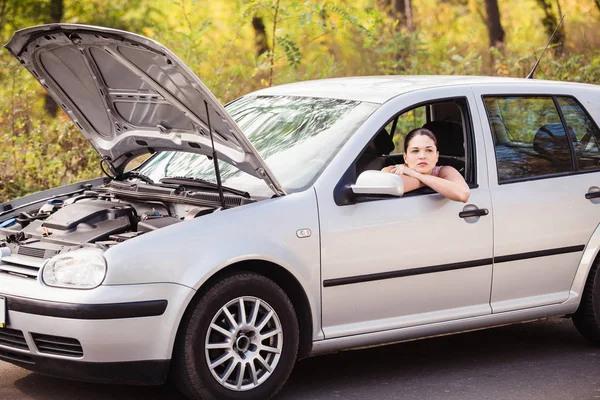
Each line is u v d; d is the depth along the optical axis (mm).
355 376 6062
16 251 5367
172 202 5672
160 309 4887
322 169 5582
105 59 5418
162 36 14391
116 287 4820
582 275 6520
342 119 5914
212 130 5367
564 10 20297
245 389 5230
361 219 5535
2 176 10719
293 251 5289
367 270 5566
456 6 20406
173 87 5211
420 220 5738
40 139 11516
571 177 6500
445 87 6195
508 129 6359
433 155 5867
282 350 5344
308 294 5383
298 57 13406
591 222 6516
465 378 6062
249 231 5172
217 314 5102
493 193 6094
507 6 20641
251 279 5191
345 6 16516
